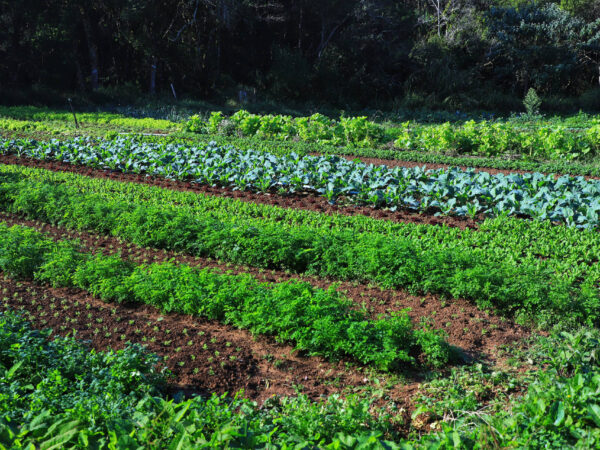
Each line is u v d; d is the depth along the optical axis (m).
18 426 4.38
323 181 14.64
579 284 8.77
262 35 55.88
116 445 4.01
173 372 6.16
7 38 43.97
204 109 44.00
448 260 8.91
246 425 4.38
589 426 4.53
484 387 5.93
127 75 53.34
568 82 52.91
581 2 52.41
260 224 10.94
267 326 7.00
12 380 5.37
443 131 22.41
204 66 51.34
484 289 8.01
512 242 10.58
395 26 53.91
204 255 10.31
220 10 47.91
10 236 9.48
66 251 9.14
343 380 6.20
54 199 12.47
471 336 7.18
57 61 45.97
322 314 6.77
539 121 38.69
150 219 10.81
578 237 10.74
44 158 19.48
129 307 7.97
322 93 52.16
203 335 7.07
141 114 39.31
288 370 6.38
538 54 48.66
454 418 5.30
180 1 47.75
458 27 51.00
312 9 53.06
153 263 9.06
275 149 22.30
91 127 29.75
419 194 14.44
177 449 3.93
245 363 6.45
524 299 7.84
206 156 17.52
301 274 9.34
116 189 14.80
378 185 13.95
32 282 8.76
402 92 52.31
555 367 5.83
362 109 50.53
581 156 20.94
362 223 11.63
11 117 32.91
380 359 6.14
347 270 9.05
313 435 4.66
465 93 49.09
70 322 7.24
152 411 4.74
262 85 52.78
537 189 13.55
